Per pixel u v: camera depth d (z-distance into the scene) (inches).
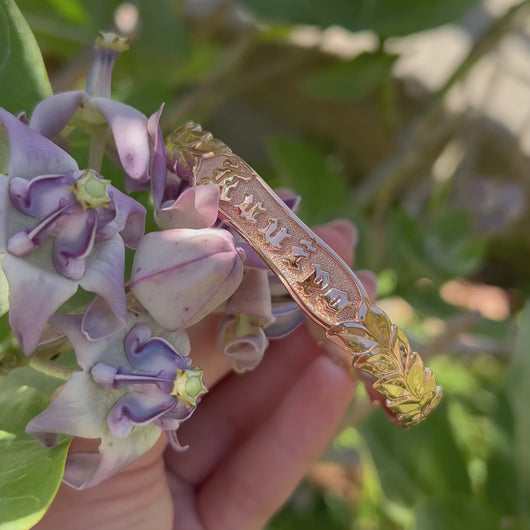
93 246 5.5
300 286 6.3
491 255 21.3
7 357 6.1
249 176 6.2
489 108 18.4
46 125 6.1
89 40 13.9
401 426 7.0
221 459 9.5
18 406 6.3
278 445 8.9
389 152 18.9
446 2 12.6
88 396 5.6
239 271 5.7
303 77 19.3
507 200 15.9
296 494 15.7
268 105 21.1
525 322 10.7
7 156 5.9
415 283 13.9
